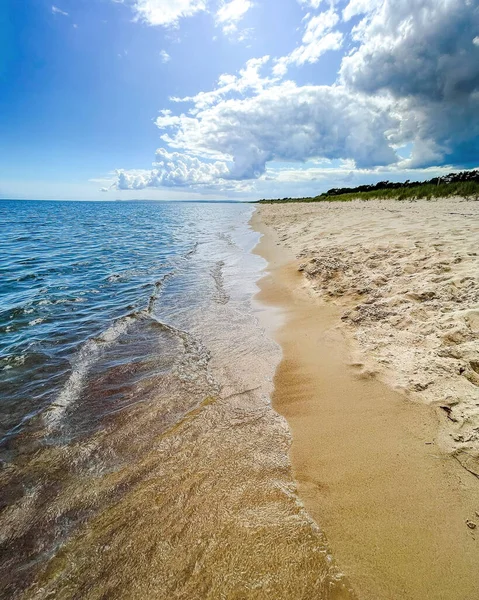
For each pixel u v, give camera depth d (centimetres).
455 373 291
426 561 168
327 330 450
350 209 2145
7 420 305
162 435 278
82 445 270
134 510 207
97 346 461
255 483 224
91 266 1016
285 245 1146
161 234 1859
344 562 170
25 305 645
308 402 310
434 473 217
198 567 171
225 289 720
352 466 232
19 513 210
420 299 450
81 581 168
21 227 2373
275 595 157
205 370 388
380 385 313
